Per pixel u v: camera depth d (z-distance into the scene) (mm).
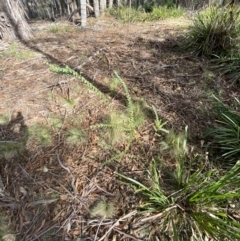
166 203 1184
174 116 1684
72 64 2225
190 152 1448
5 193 1302
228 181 1155
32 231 1156
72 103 1781
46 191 1293
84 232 1135
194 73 2115
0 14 2709
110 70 2145
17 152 1477
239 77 1995
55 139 1558
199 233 1093
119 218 1169
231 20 2199
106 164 1403
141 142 1512
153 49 2516
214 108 1712
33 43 2791
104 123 1607
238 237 978
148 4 4465
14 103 1812
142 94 1866
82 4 3434
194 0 4215
